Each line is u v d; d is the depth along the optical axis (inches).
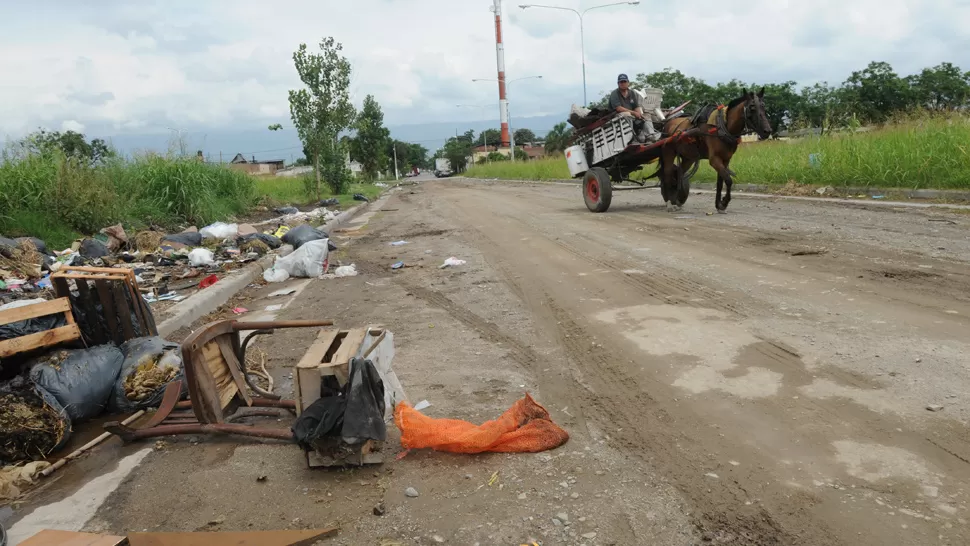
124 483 151.3
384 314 282.8
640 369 193.6
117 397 191.0
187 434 172.7
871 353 186.9
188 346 163.5
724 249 353.1
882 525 113.9
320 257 395.9
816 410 157.0
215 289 337.7
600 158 572.4
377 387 147.3
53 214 495.5
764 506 122.3
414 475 144.6
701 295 264.5
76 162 541.6
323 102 973.8
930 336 196.1
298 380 148.6
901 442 139.4
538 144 4704.7
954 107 658.2
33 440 165.8
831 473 131.0
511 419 154.4
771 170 682.2
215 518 133.2
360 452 146.6
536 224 531.2
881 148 565.3
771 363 187.6
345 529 125.7
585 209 628.1
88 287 212.5
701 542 113.6
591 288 294.0
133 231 541.0
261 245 475.2
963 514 114.8
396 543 119.6
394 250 472.4
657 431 155.0
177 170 649.0
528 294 294.5
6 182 482.9
